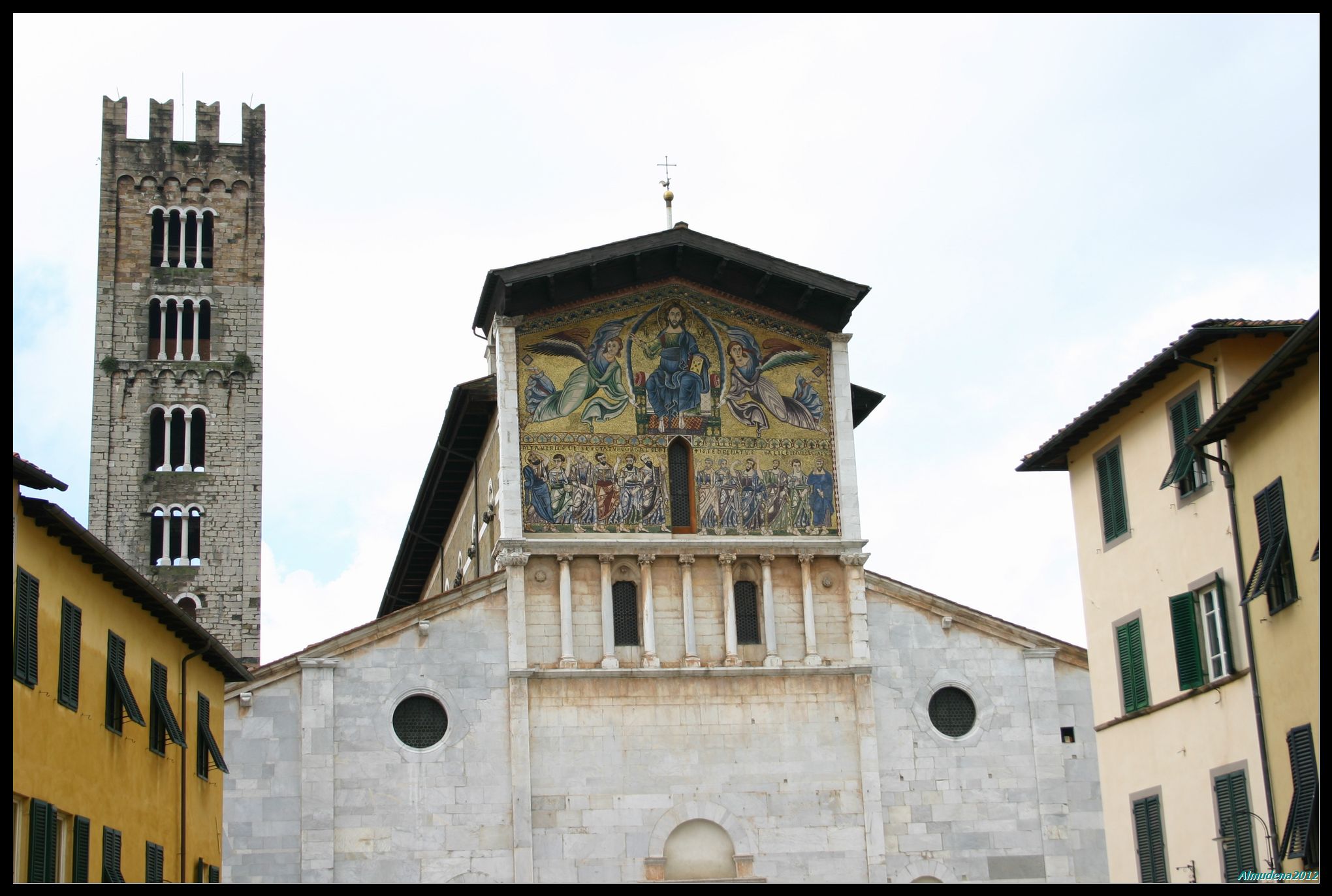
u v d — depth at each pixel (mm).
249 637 107688
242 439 110562
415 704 63156
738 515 66500
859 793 64250
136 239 112688
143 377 110500
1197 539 48781
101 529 107812
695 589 65562
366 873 61094
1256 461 45281
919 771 65000
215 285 112875
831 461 67875
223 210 114250
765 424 67688
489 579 64375
